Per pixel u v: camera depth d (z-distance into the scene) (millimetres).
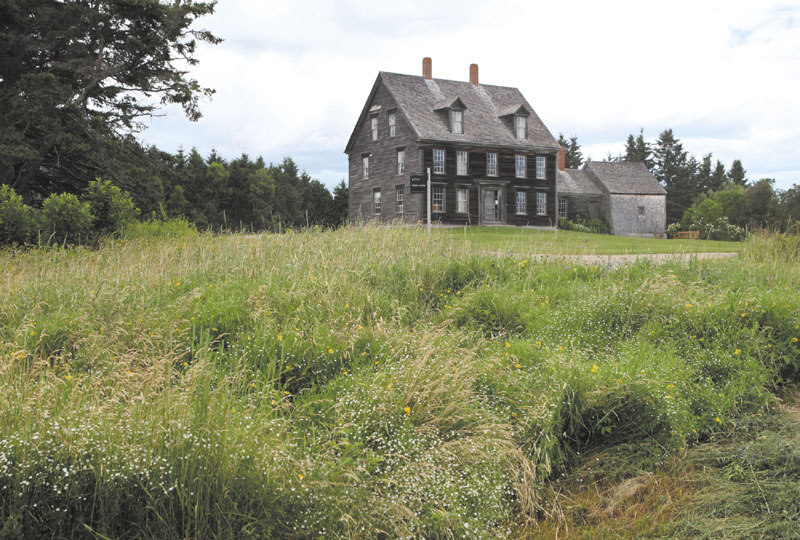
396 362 4770
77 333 5250
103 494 3008
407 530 3148
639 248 14812
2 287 6910
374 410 3928
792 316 6168
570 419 4402
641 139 78875
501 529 3523
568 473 4195
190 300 6160
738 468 3979
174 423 3295
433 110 31750
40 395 3494
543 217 34438
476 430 3969
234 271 8031
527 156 33875
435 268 8195
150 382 3906
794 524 3328
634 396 4535
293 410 4203
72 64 21750
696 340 5770
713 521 3490
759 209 49062
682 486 3932
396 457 3609
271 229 10758
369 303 6469
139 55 23547
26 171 21047
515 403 4453
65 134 20297
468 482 3617
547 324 6281
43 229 13312
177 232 15547
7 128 19312
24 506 2891
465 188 31672
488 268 8500
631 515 3676
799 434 4348
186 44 25109
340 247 8891
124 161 23812
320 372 4840
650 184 48344
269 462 3223
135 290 6883
